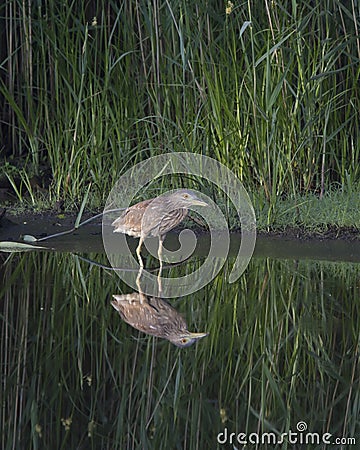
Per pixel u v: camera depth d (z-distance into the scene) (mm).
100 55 23375
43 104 25109
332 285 16562
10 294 15836
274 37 20641
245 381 12414
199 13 21438
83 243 20203
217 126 21031
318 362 13156
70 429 10898
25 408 11422
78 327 14172
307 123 21062
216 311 15289
